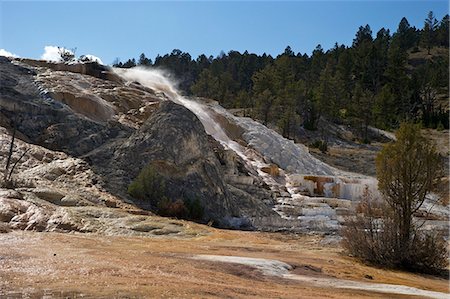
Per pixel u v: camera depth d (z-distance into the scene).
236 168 25.42
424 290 9.00
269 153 33.34
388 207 13.20
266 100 54.84
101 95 28.53
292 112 52.56
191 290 6.21
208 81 72.44
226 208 20.23
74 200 15.71
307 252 13.05
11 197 14.18
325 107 59.53
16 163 16.88
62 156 20.52
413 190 13.03
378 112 67.00
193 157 21.22
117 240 11.96
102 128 23.84
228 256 10.45
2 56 30.50
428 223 20.03
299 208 22.52
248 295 6.37
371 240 12.73
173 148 20.80
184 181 19.83
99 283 6.27
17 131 21.92
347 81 81.94
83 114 25.42
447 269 12.70
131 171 20.09
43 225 12.89
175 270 7.96
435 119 73.00
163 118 21.89
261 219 19.81
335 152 48.47
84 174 19.08
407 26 132.38
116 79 35.31
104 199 17.02
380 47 95.25
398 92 80.12
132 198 18.50
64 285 6.06
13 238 10.55
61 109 24.08
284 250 13.04
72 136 22.53
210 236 14.55
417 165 13.11
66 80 28.88
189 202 18.83
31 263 7.55
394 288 8.79
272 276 8.73
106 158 20.73
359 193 27.69
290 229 18.53
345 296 7.24
